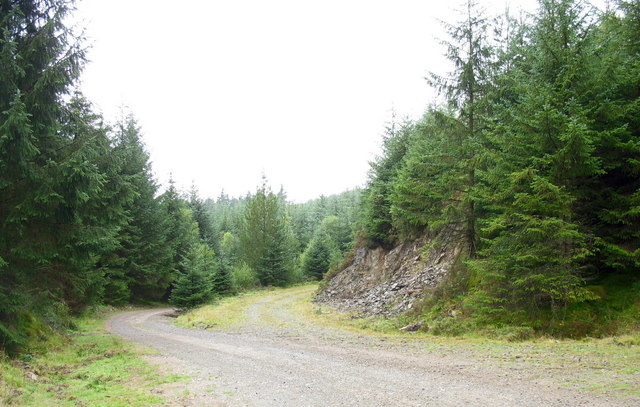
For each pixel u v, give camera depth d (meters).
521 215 11.62
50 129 10.72
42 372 8.66
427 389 6.92
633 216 11.16
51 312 15.24
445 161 17.19
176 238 40.44
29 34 11.02
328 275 34.72
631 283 11.68
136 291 36.12
